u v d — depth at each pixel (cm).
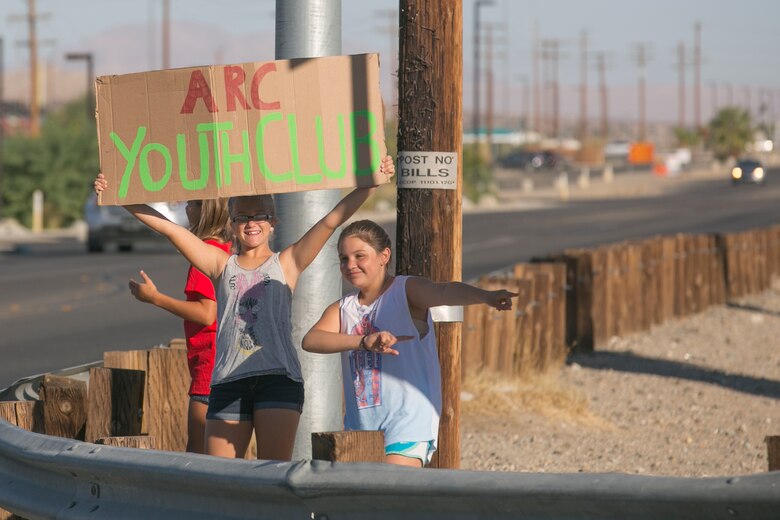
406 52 1722
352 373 1387
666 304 4734
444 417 1756
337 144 1439
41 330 4347
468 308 3042
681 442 2702
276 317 1427
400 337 1345
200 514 1175
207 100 1440
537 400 2986
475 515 974
